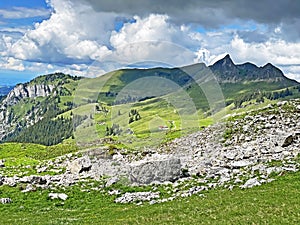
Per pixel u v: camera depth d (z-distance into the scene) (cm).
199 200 2970
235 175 3591
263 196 2742
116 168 3869
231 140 4953
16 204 3541
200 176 3747
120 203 3378
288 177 3200
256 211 2369
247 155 4172
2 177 4288
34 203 3547
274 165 3619
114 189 3700
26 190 3850
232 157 4172
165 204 3056
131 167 3709
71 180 4122
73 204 3484
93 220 2855
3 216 3219
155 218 2577
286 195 2678
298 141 4444
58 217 3069
